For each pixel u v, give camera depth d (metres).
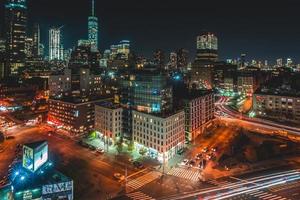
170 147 120.12
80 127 153.75
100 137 144.62
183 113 132.62
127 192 90.06
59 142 141.25
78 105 151.75
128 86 157.12
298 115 186.62
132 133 132.50
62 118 161.75
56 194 73.44
